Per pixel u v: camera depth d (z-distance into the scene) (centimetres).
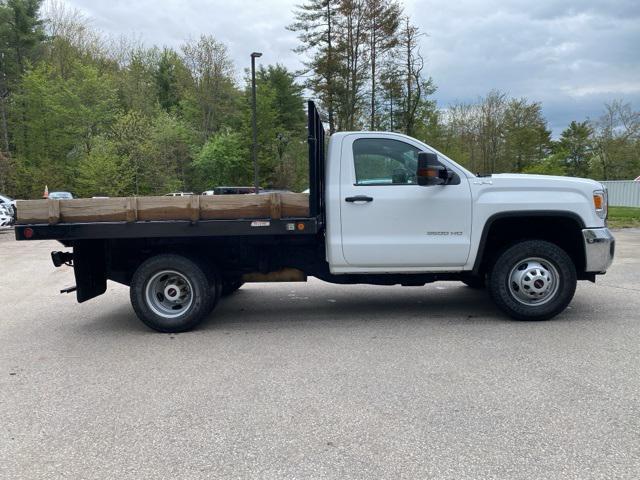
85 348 546
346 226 582
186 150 4916
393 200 579
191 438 335
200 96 5288
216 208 572
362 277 617
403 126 4203
